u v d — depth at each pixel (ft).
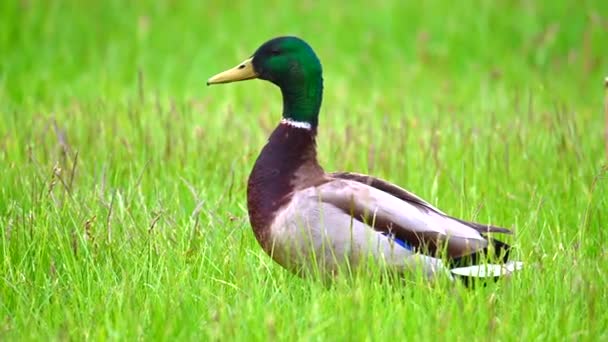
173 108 46.26
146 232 33.14
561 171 40.27
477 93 61.21
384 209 29.19
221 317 26.94
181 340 26.68
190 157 42.45
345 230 28.99
